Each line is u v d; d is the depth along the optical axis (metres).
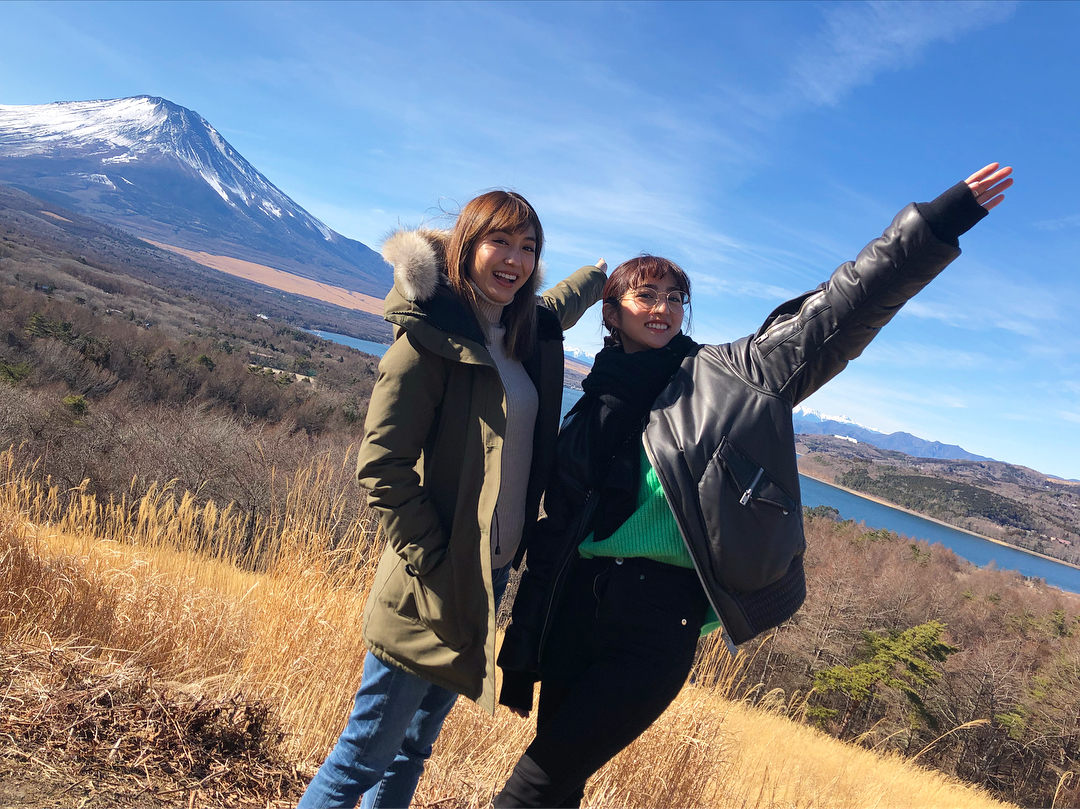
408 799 1.56
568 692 1.44
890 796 6.21
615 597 1.37
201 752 1.81
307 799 1.40
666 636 1.35
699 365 1.47
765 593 1.39
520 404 1.47
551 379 1.59
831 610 26.41
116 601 2.68
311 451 12.52
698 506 1.33
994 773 22.59
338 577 2.90
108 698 1.85
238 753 1.89
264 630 2.61
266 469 10.48
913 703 20.88
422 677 1.35
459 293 1.41
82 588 2.68
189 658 2.45
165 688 2.01
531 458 1.53
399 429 1.30
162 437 14.61
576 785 1.34
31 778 1.50
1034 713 22.98
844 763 7.15
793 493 1.39
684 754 2.65
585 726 1.30
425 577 1.33
